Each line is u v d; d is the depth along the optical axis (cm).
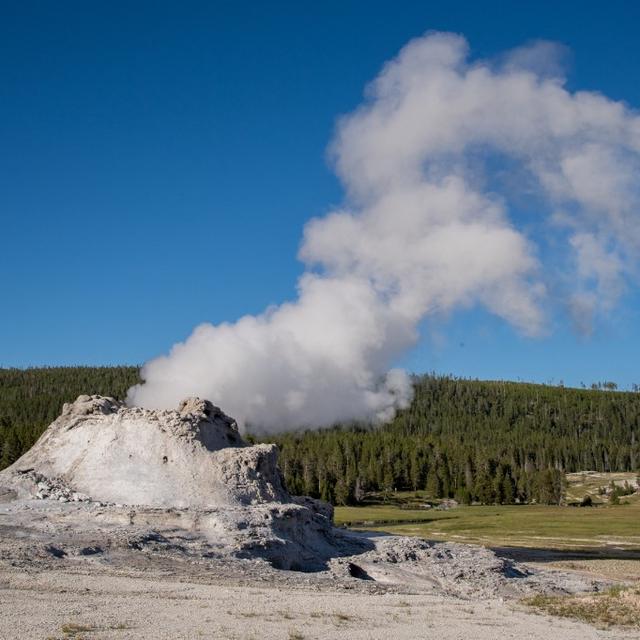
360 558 6431
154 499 6706
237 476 7050
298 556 6066
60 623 2875
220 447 7644
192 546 5575
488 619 3653
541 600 4419
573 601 4341
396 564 6356
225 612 3353
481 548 7538
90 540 5366
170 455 7175
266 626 3080
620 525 12562
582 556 8506
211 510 6269
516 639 3106
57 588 3741
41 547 4975
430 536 10875
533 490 19588
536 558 8256
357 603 3941
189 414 7675
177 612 3281
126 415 7712
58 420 8250
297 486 18588
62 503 6675
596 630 3481
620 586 5672
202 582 4388
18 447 14900
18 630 2714
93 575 4281
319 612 3525
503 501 19275
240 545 5641
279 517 6350
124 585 3972
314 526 6925
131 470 7100
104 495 6875
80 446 7581
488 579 5925
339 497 18850
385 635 3045
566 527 12275
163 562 5025
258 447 7525
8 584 3766
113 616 3088
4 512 6353
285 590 4359
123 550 5231
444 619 3575
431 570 6131
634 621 3734
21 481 7094
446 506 19012
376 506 18912
